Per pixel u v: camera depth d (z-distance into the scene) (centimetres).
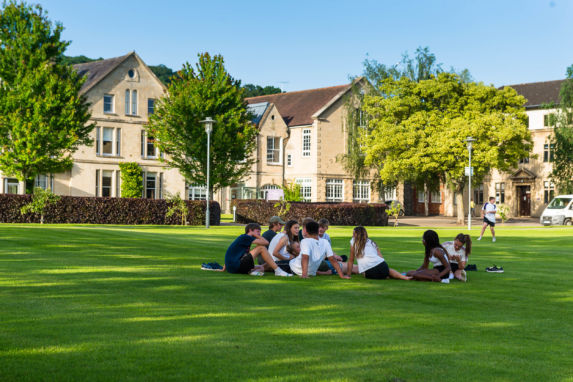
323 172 5891
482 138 4688
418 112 4906
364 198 6250
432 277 1075
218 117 4062
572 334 649
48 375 457
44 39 3869
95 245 1670
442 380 469
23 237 1838
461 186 4888
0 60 3772
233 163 4203
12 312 680
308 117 5994
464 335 628
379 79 5447
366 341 585
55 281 938
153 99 5288
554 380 475
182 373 469
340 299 848
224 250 1669
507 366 510
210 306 755
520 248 2092
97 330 601
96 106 4953
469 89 4928
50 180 4725
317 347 557
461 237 1103
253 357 517
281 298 838
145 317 672
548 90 6575
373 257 1095
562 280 1141
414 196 6831
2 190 4531
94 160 4928
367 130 5475
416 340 596
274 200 4288
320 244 1114
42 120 3744
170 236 2342
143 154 5241
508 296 920
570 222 4541
